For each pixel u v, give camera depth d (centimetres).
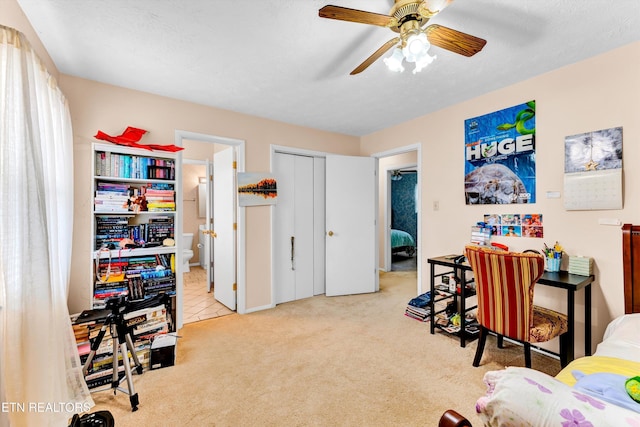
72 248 233
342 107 308
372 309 342
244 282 329
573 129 216
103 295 231
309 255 399
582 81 212
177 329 270
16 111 126
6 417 112
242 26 172
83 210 238
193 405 170
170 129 279
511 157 254
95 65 219
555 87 226
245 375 201
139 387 188
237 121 323
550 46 194
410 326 288
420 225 338
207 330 280
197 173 617
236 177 335
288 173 377
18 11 153
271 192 348
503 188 259
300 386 188
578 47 195
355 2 152
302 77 238
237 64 217
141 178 254
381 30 176
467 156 288
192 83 249
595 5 153
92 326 197
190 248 578
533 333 183
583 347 213
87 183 240
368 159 416
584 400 63
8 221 122
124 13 161
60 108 192
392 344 248
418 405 169
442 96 279
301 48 196
